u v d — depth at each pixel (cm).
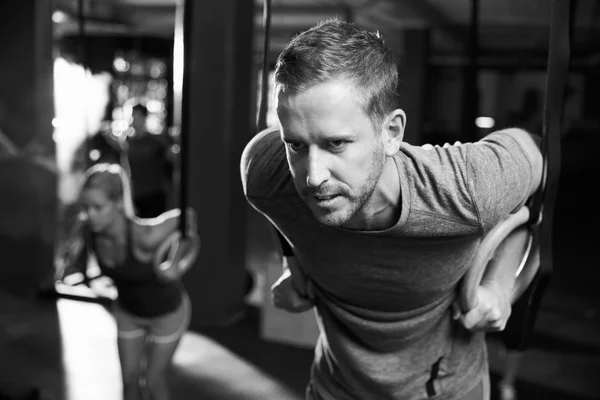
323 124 88
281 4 764
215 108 459
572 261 695
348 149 90
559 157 109
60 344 429
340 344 126
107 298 511
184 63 192
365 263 109
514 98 1758
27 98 522
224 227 466
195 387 371
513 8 772
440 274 109
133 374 268
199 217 469
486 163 101
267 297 446
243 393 365
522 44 1088
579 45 1091
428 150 103
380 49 93
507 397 345
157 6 727
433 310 118
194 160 468
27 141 529
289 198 107
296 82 87
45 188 531
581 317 500
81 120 635
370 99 90
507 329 131
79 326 462
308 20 842
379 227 103
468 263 110
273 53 916
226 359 411
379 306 117
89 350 420
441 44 1158
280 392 368
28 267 531
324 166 90
